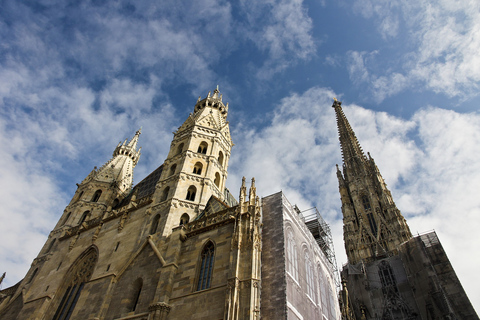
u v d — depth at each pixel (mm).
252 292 26594
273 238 34812
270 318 28234
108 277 37000
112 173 64500
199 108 62656
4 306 45750
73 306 39469
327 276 46125
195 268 32250
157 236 38188
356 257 72188
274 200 39375
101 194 60062
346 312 41156
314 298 37312
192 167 46844
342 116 123125
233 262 29422
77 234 49844
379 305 57000
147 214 42219
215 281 29562
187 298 29734
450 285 49875
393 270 60938
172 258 33969
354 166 97562
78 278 42906
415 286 54062
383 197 80688
